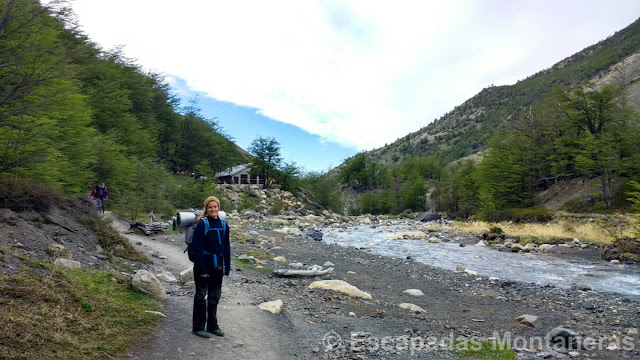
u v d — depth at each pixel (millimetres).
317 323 6844
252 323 6203
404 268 15398
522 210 40594
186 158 58156
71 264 6938
